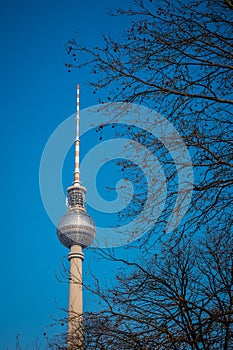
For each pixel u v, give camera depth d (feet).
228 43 48.32
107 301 55.77
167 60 48.73
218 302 54.39
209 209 49.21
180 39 48.65
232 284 53.72
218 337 52.54
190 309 50.93
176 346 51.49
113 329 54.24
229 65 48.75
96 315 55.47
